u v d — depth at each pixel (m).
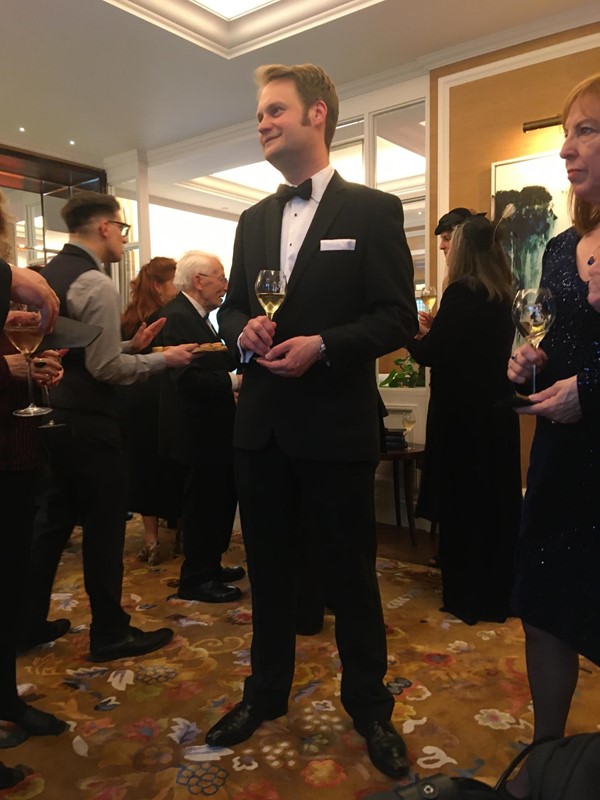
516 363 1.27
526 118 3.70
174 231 7.99
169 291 3.25
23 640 2.18
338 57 4.03
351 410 1.49
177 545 3.55
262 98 1.53
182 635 2.35
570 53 3.53
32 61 4.00
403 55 4.01
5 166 5.70
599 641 1.15
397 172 4.35
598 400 1.10
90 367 1.96
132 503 3.21
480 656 2.15
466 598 2.47
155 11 3.55
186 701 1.87
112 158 5.98
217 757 1.57
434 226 4.12
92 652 2.15
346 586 1.55
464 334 2.38
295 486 1.61
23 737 1.66
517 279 3.70
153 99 4.63
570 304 1.23
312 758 1.57
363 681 1.57
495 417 2.40
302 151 1.52
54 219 6.34
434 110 4.07
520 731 1.68
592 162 1.15
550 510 1.24
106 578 2.11
